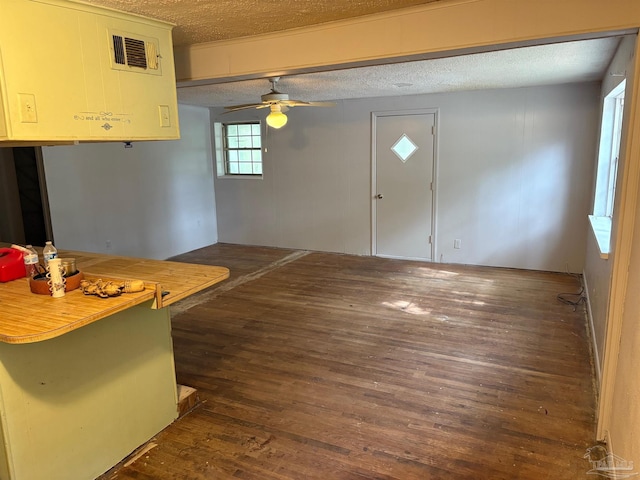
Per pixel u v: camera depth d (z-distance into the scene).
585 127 5.29
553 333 3.82
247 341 3.78
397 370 3.24
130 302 2.00
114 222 5.94
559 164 5.49
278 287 5.27
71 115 2.06
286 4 2.25
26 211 5.31
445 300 4.70
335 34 2.58
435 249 6.36
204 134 7.49
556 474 2.18
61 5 1.99
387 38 2.46
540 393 2.90
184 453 2.40
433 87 5.37
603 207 4.84
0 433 1.85
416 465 2.27
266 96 4.55
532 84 5.26
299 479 2.19
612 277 2.26
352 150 6.66
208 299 4.87
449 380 3.09
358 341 3.74
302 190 7.12
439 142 6.08
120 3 2.13
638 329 1.75
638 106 2.08
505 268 5.95
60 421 2.05
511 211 5.84
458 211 6.14
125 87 2.29
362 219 6.78
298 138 7.01
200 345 3.72
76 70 2.07
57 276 2.03
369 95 6.11
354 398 2.89
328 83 4.96
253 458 2.35
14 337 1.63
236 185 7.59
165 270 2.62
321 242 7.14
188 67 3.08
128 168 6.09
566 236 5.60
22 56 1.88
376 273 5.80
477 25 2.25
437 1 2.29
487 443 2.42
